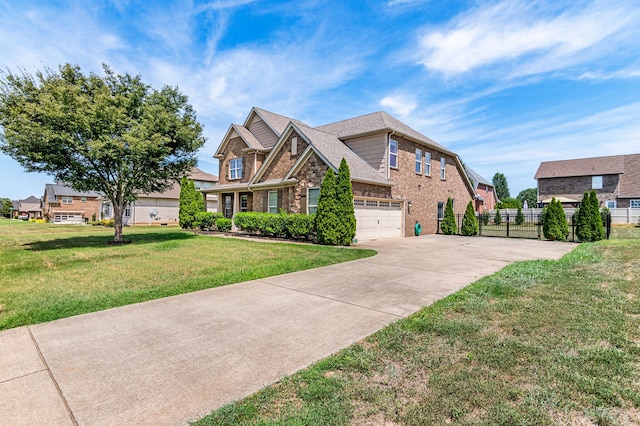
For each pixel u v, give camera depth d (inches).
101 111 476.7
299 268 319.0
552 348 130.6
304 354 132.9
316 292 229.6
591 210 584.7
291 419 91.3
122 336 153.6
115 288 249.9
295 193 616.7
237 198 807.7
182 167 597.9
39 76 483.2
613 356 122.5
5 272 310.3
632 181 1263.5
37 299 216.8
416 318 170.1
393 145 679.1
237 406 97.7
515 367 116.6
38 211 2659.9
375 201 620.7
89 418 93.4
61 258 394.3
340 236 504.1
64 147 474.6
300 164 603.5
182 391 107.2
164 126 537.0
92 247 502.6
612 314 166.9
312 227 544.1
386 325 163.3
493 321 161.9
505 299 198.7
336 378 113.1
